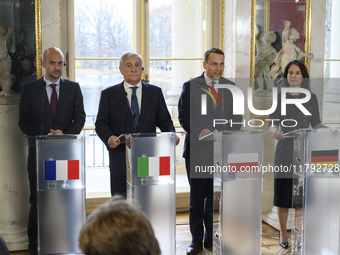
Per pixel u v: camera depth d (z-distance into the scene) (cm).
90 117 400
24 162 334
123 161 278
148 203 234
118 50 400
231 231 238
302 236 247
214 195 243
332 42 428
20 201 336
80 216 241
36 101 308
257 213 239
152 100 303
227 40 401
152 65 408
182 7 409
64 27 382
